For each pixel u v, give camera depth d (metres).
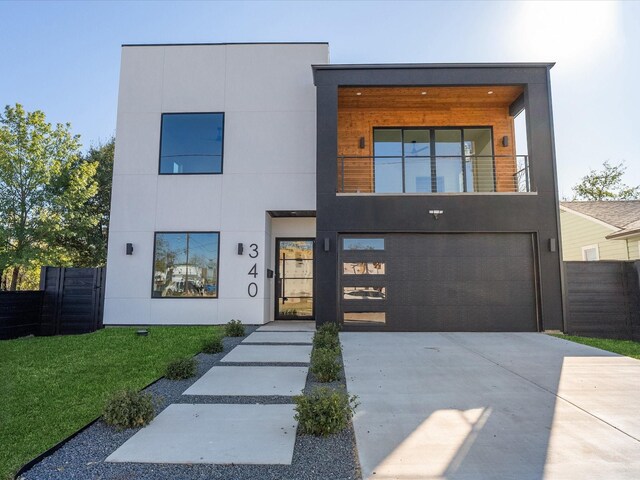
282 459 2.80
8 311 8.82
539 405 3.91
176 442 3.07
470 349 6.68
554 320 8.48
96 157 20.36
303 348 6.84
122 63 10.39
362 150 10.66
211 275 9.81
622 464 2.68
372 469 2.64
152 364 5.62
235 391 4.42
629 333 8.47
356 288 8.79
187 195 10.00
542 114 9.02
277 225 10.95
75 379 4.84
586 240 14.22
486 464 2.71
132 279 9.79
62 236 16.83
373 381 4.80
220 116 10.20
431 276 8.79
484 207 8.82
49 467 2.67
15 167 14.96
